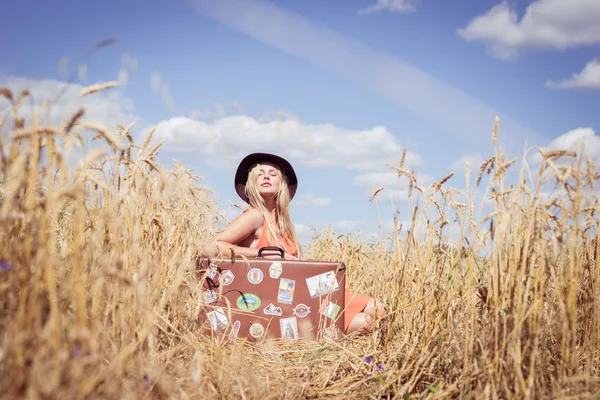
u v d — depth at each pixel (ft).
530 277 8.48
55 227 7.54
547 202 8.63
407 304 11.08
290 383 10.11
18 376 5.46
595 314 9.72
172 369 8.92
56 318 5.79
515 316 8.29
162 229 9.94
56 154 6.38
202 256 12.46
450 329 9.94
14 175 6.09
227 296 12.66
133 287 7.49
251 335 12.62
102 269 7.13
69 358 6.07
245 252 13.71
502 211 8.72
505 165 8.72
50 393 5.47
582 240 10.11
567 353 8.45
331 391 10.01
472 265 9.49
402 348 10.96
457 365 9.54
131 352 7.33
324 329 12.87
